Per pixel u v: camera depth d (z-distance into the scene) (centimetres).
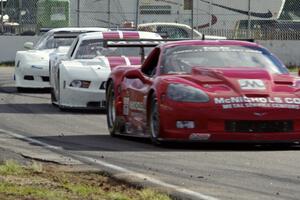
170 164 2691
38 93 6284
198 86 3039
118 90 3584
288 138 2983
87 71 4778
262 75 3102
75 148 3173
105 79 4734
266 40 9312
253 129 2961
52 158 2878
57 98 5100
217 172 2516
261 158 2831
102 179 2425
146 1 9681
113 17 9769
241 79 3058
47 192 2188
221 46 3366
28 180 2391
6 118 4506
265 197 2108
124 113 3512
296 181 2344
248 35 8750
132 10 9700
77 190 2216
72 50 5056
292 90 3053
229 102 2961
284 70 3288
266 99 2980
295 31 9400
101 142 3394
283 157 2862
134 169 2598
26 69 6269
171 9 9644
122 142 3388
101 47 4969
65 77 4812
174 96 3011
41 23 10006
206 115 2953
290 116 2977
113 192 2192
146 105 3231
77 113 4809
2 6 10062
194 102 2977
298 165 2664
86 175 2495
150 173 2511
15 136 3622
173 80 3081
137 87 3366
